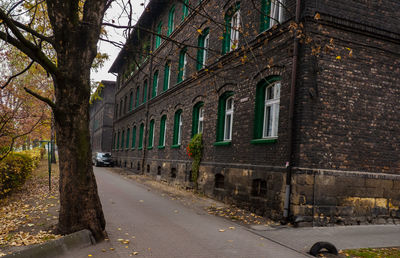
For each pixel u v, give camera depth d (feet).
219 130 42.45
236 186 36.22
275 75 31.96
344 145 28.68
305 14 27.73
